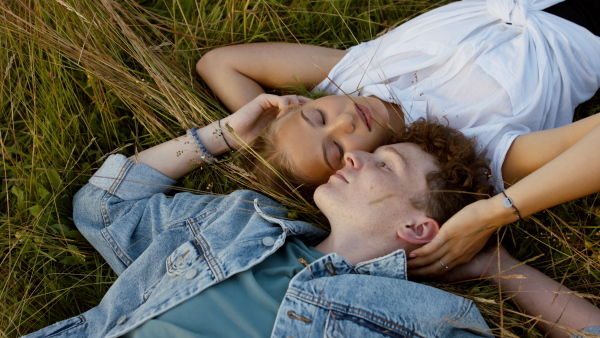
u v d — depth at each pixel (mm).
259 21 2312
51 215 1925
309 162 1802
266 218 1707
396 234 1602
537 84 1850
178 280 1573
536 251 1873
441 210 1614
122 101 2121
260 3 2336
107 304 1647
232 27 2305
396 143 1782
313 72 2193
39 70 2068
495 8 1946
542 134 1700
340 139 1782
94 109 2139
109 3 2066
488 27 1959
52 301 1813
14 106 2100
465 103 1874
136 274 1671
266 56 2193
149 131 2098
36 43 2043
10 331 1707
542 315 1602
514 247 1883
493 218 1530
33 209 1866
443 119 1877
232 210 1778
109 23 2135
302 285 1452
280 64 2188
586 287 1758
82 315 1640
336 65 2141
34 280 1830
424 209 1604
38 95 2090
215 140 2025
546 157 1678
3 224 1863
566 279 1792
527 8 1948
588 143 1463
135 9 2293
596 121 1575
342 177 1672
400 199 1600
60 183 1955
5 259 1834
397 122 1951
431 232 1609
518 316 1653
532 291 1609
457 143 1688
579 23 2016
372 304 1415
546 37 1921
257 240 1610
